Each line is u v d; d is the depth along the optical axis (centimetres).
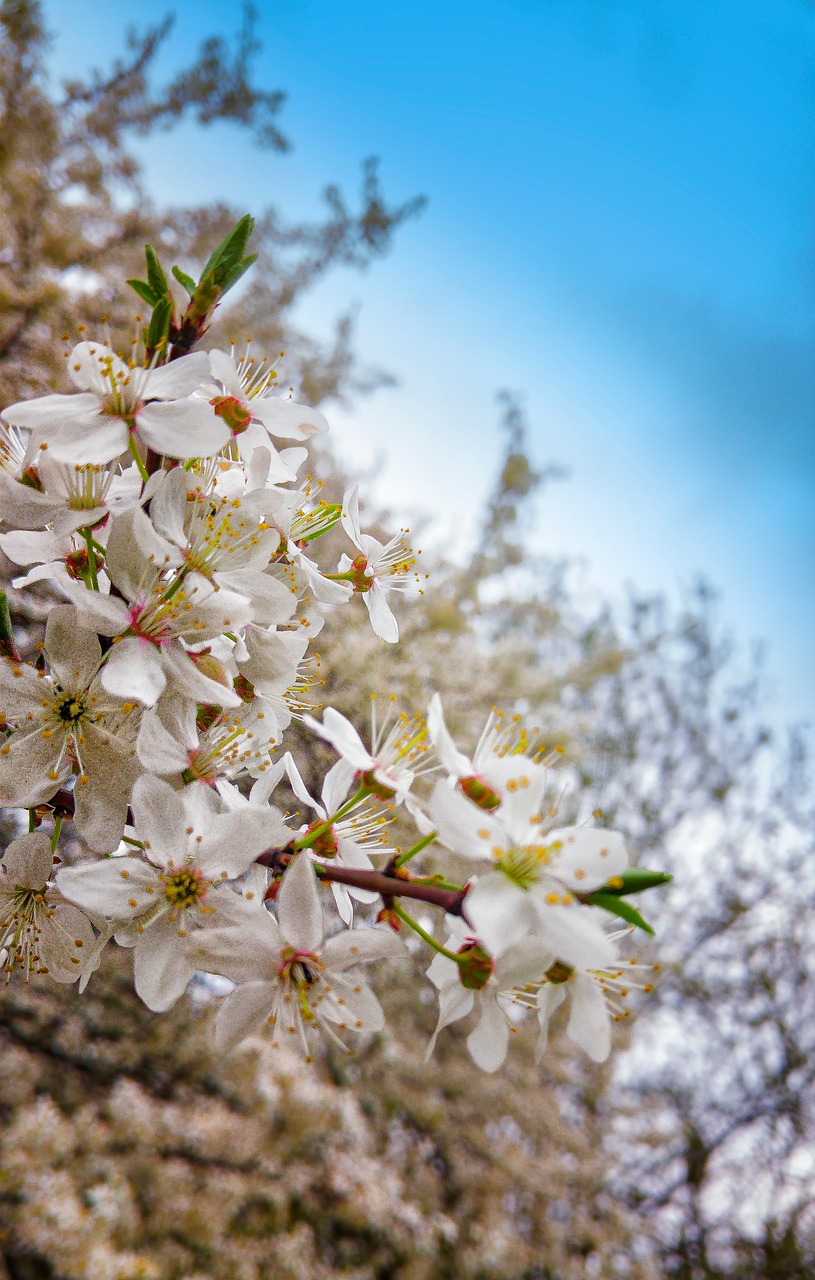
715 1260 1023
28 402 153
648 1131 977
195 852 152
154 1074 716
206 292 160
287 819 185
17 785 153
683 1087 1062
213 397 177
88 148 520
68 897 146
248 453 178
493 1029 147
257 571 165
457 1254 778
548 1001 151
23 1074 660
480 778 142
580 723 654
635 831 1018
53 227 496
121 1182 646
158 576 154
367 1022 152
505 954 140
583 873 134
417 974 638
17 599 388
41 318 470
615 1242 888
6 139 473
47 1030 661
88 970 150
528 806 140
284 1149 696
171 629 152
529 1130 836
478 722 571
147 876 151
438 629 587
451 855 479
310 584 190
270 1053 706
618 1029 858
